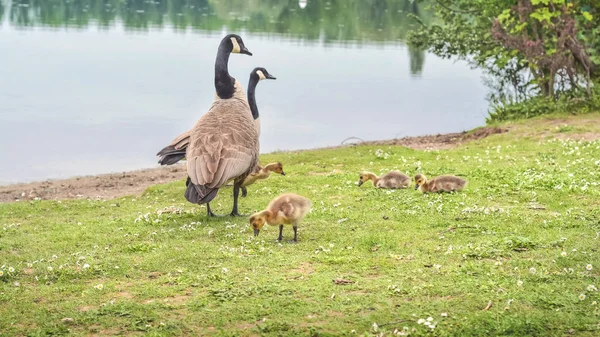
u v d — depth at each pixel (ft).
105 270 30.76
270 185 50.85
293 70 135.13
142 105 101.86
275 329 23.27
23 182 65.41
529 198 42.29
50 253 34.45
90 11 201.16
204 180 38.32
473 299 25.38
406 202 42.57
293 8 213.05
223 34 171.94
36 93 107.24
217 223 39.78
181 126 90.22
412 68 143.95
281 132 90.53
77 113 96.02
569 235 33.50
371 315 24.12
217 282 28.35
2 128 86.94
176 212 43.27
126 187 63.21
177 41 160.66
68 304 26.35
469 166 54.03
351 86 123.54
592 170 49.32
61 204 49.19
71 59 136.05
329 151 67.00
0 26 169.89
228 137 39.93
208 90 113.50
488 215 38.19
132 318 24.68
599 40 83.15
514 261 29.58
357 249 32.86
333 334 22.81
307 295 26.40
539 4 79.41
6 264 32.55
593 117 72.69
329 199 44.52
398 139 82.58
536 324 23.07
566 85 81.00
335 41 169.89
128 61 136.46
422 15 199.82
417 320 23.66
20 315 25.31
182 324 23.91
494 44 88.58
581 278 27.30
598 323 23.15
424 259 30.68
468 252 31.12
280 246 33.65
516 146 62.08
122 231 38.42
